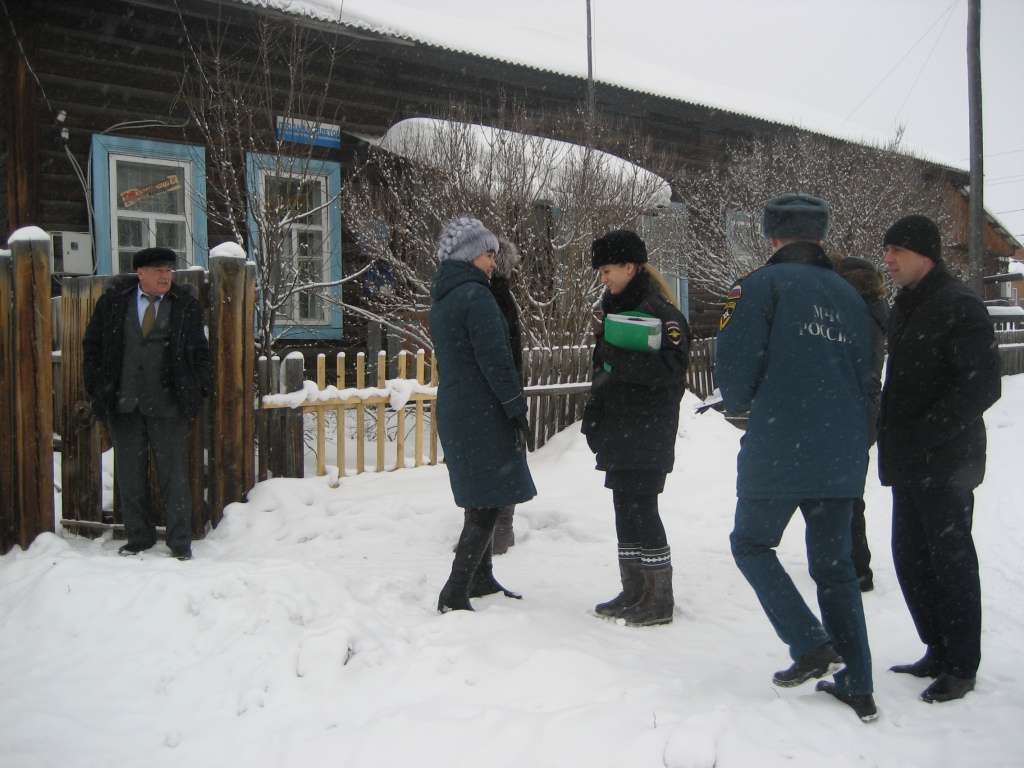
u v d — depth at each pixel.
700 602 4.04
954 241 18.78
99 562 3.97
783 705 2.69
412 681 2.94
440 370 3.74
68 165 8.97
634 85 12.91
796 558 4.85
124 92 9.20
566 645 3.25
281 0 9.16
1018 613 3.90
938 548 2.97
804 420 2.73
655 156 12.94
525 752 2.45
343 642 3.11
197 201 9.36
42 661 3.31
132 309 4.62
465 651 3.09
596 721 2.56
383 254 8.87
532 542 5.30
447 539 5.14
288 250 8.92
